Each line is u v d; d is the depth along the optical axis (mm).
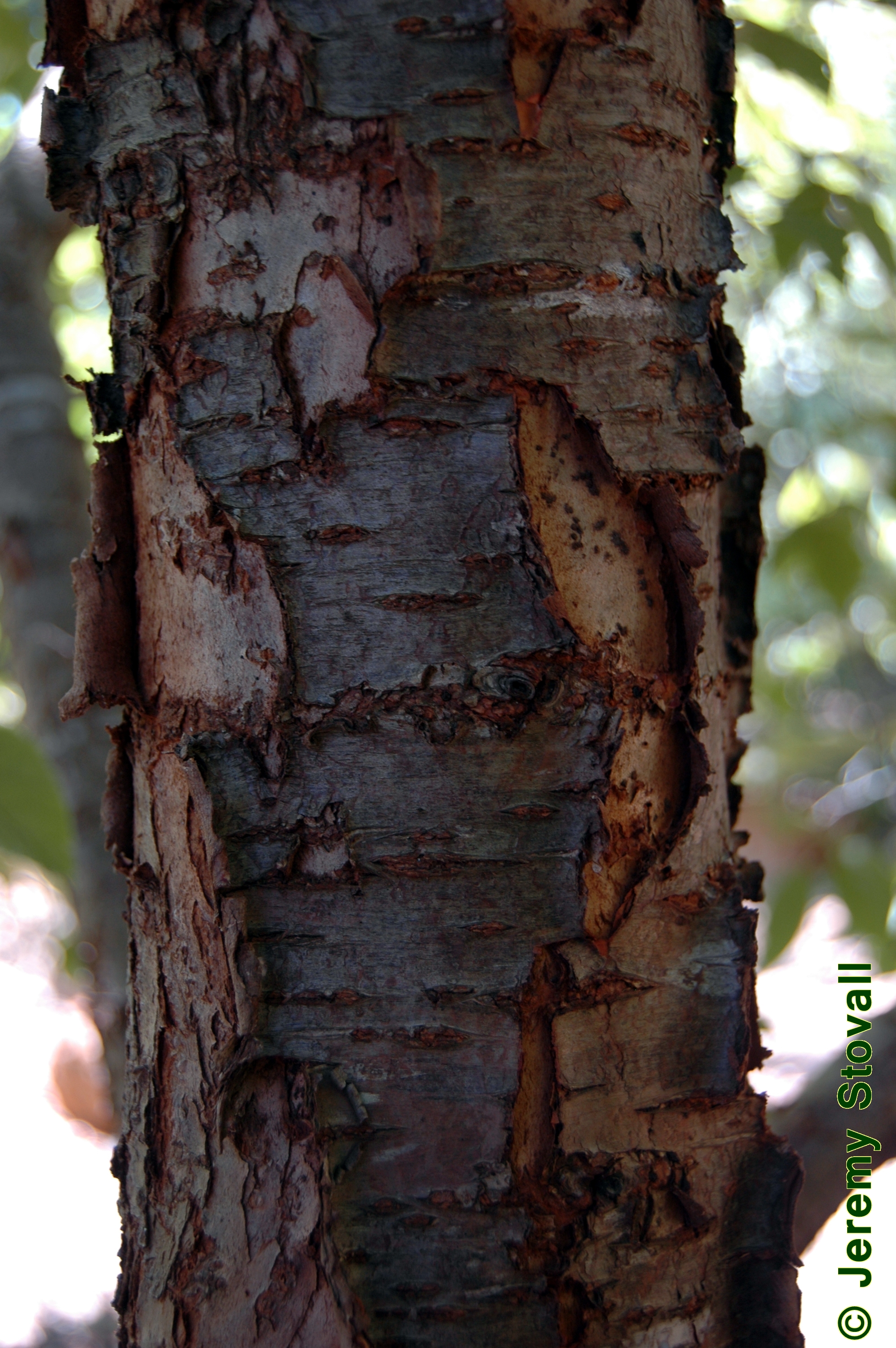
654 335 835
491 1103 827
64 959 1479
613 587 833
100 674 849
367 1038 830
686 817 841
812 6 1398
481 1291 826
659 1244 839
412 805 826
